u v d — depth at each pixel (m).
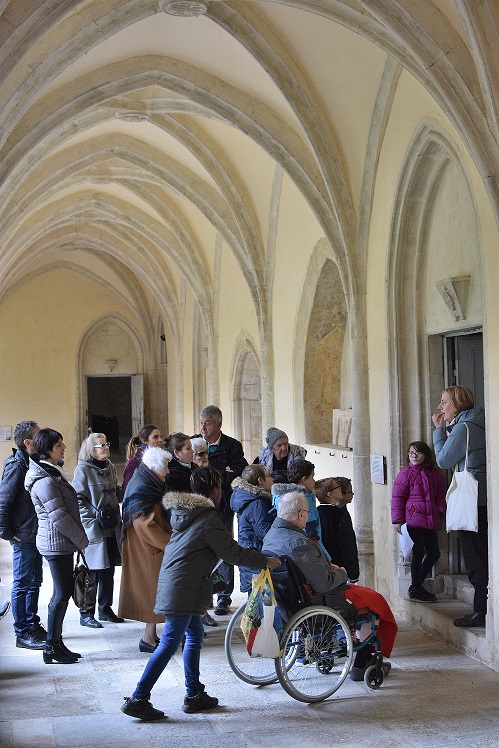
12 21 6.02
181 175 13.48
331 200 9.54
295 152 9.97
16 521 7.12
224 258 15.95
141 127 12.84
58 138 10.91
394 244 8.51
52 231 20.05
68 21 7.63
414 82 7.81
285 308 12.67
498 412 6.54
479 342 8.48
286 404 12.80
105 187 16.73
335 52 8.61
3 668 6.59
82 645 7.30
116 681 6.25
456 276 7.63
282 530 5.91
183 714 5.57
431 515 7.96
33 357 24.41
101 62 9.48
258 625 5.61
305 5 7.29
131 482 6.87
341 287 11.34
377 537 9.31
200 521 5.46
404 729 5.29
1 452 24.27
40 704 5.74
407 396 8.66
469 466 7.14
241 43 8.80
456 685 6.18
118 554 8.23
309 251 11.41
